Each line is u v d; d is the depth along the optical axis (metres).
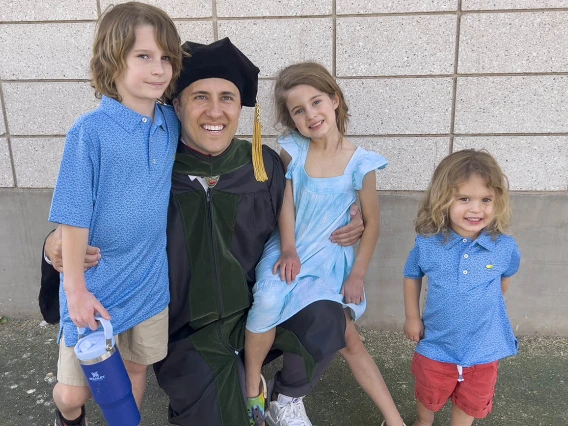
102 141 1.78
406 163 2.93
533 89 2.75
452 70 2.77
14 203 3.20
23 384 2.71
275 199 2.24
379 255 3.07
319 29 2.79
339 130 2.35
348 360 2.32
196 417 2.11
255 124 2.19
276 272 2.19
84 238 1.78
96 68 1.83
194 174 2.10
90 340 1.75
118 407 1.77
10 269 3.31
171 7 2.85
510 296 3.05
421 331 2.19
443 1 2.68
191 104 2.02
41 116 3.06
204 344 2.15
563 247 2.93
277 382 2.37
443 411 2.49
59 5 2.89
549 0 2.62
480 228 2.00
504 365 2.81
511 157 2.85
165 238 2.07
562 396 2.55
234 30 2.84
